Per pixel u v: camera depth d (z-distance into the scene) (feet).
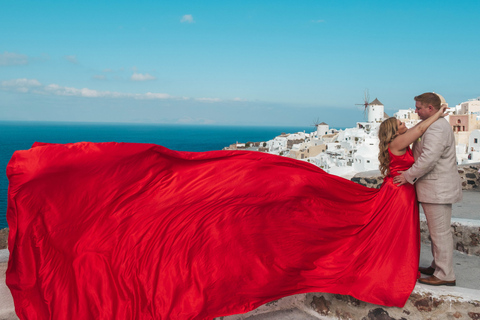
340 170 190.39
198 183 10.58
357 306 10.63
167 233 10.15
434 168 10.32
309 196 11.11
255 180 10.91
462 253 14.70
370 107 419.95
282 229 10.95
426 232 15.65
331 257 11.03
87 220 9.69
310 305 11.46
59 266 9.39
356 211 11.39
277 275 10.68
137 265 9.81
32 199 9.38
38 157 9.31
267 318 10.99
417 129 10.38
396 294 10.01
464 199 23.44
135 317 9.31
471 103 247.29
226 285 10.25
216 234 10.48
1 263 10.29
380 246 10.63
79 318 9.07
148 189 10.17
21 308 9.27
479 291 9.84
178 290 9.84
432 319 9.93
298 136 458.50
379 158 11.45
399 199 10.75
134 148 9.90
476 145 175.01
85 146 9.63
